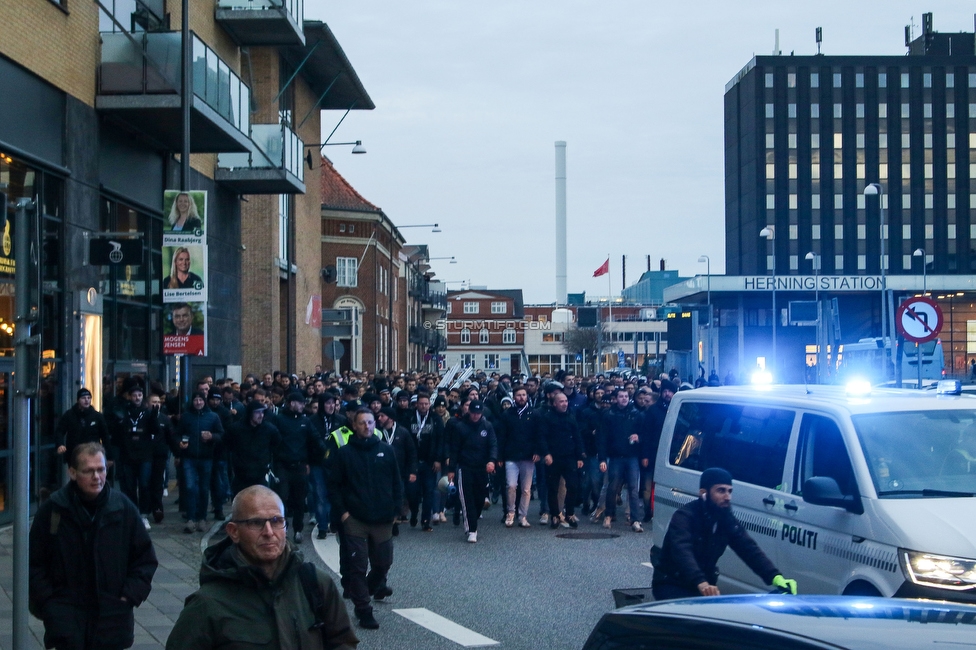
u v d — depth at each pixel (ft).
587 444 55.62
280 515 13.42
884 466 22.95
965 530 20.81
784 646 9.60
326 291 182.80
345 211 182.29
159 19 71.31
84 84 58.90
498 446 48.88
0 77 48.88
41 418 52.60
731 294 258.16
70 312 55.88
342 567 30.40
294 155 89.15
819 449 24.76
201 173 80.89
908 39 352.08
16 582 18.66
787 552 24.90
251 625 13.00
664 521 31.19
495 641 27.84
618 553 42.70
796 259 318.45
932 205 320.09
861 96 319.47
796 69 319.68
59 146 55.83
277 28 89.45
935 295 268.21
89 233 58.65
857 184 319.47
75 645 18.08
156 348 72.79
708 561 21.35
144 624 29.84
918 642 9.23
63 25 55.98
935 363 149.79
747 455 27.66
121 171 65.67
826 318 178.81
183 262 55.16
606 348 373.61
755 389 29.63
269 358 109.81
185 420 48.49
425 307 308.19
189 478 48.01
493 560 41.32
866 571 21.79
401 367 239.91
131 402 49.73
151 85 61.21
